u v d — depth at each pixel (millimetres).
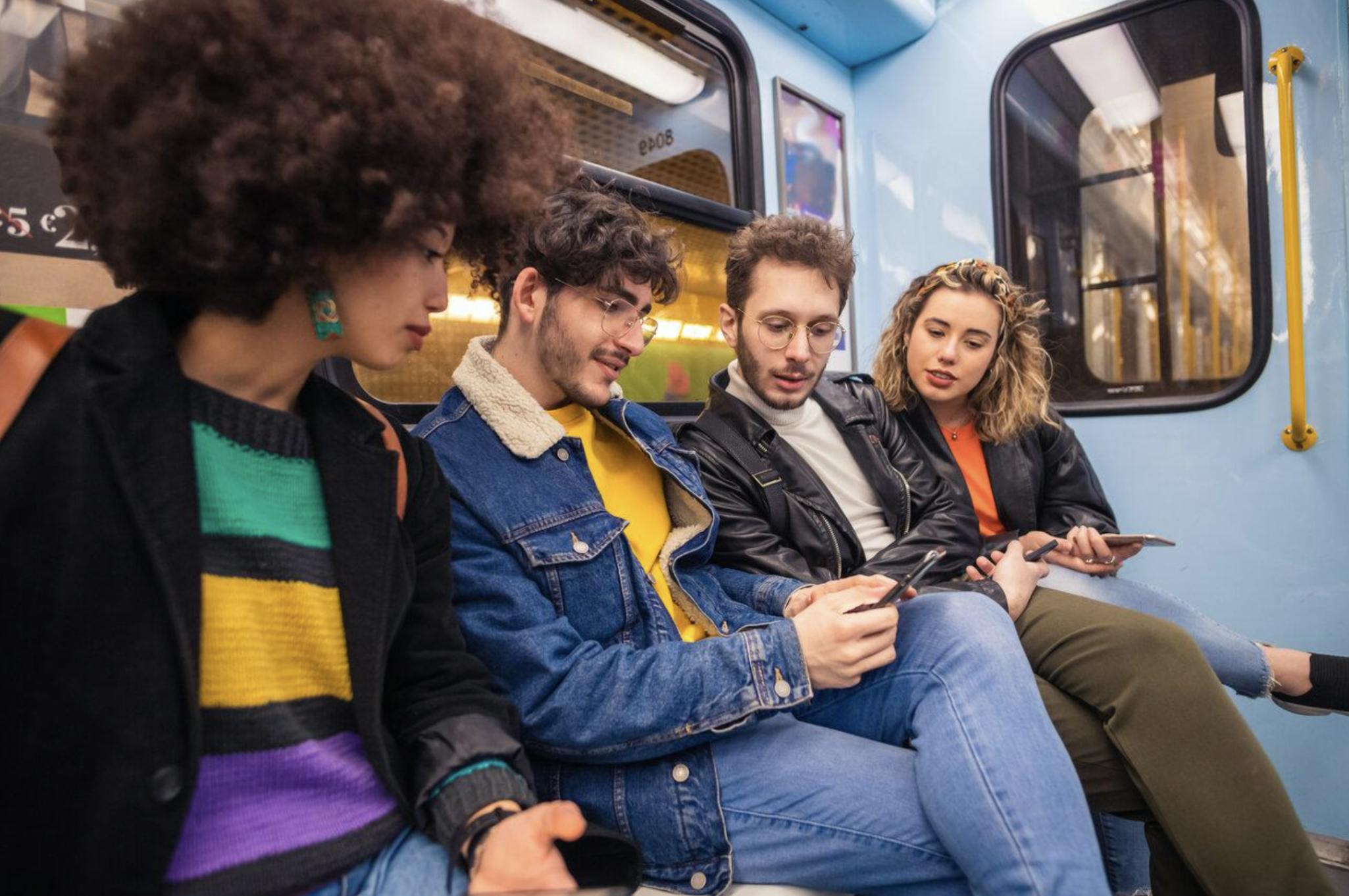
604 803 958
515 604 934
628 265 1036
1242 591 2014
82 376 561
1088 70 2188
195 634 572
